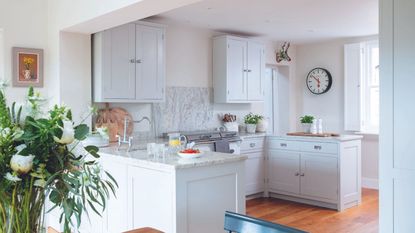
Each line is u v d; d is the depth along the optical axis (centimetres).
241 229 147
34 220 111
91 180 115
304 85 677
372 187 599
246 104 609
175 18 471
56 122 109
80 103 405
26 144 107
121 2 301
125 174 317
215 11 436
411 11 228
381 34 240
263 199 527
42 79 403
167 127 507
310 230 396
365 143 607
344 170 465
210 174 287
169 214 274
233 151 498
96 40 414
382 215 243
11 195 107
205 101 549
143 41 443
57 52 393
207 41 549
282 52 644
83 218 363
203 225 285
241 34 579
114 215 332
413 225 230
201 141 462
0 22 377
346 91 618
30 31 396
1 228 107
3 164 105
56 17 392
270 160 534
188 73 528
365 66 609
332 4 408
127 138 462
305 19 479
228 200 302
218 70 546
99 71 412
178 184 267
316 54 661
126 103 469
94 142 386
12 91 383
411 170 230
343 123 631
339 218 436
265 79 637
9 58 383
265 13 446
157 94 459
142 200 300
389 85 238
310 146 486
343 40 625
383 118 241
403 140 233
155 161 284
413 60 227
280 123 687
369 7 421
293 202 510
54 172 111
